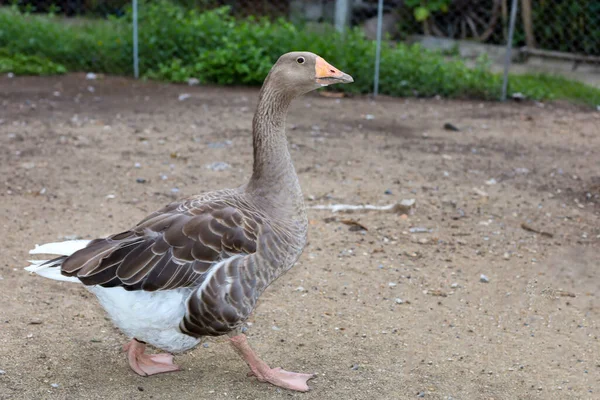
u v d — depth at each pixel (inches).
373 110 466.9
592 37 617.9
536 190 320.5
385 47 546.0
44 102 442.3
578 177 341.1
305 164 341.4
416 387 172.1
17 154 336.5
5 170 313.6
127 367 176.6
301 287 222.7
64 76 525.7
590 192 321.1
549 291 226.7
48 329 191.2
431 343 193.8
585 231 276.5
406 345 192.1
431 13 676.1
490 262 246.4
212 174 320.8
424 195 306.8
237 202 166.1
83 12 686.5
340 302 214.7
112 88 494.0
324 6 686.5
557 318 210.7
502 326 205.0
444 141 395.9
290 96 176.2
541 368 183.3
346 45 533.6
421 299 218.8
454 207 294.5
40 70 522.9
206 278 153.6
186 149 356.8
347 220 271.9
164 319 153.8
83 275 147.0
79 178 308.7
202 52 533.3
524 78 563.2
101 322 197.6
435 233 268.1
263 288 163.0
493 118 457.7
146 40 542.0
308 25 638.5
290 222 171.8
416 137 402.3
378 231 267.3
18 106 428.5
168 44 539.5
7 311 198.4
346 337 194.9
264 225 162.7
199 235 154.6
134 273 149.6
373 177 327.3
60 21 606.9
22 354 177.8
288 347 188.9
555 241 265.7
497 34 666.2
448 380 175.8
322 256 245.0
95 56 542.3
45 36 550.0
